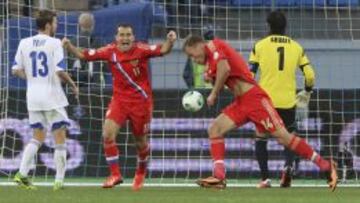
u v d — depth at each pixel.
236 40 49.94
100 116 39.53
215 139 28.14
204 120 39.03
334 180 28.20
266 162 33.62
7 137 39.00
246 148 38.78
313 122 39.16
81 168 39.19
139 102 29.98
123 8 44.66
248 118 27.80
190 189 31.17
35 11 45.03
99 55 29.78
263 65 33.69
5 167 38.84
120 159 39.03
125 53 29.58
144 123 30.25
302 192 29.39
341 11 52.88
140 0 51.59
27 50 29.95
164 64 48.03
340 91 39.22
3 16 43.84
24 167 30.33
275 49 33.66
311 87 34.19
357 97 39.19
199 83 41.31
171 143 39.16
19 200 23.84
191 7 49.50
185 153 39.06
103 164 39.28
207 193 28.08
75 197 25.38
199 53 27.73
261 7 50.78
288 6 51.19
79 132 39.31
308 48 50.91
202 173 39.00
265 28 50.47
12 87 40.03
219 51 27.23
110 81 40.34
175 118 39.16
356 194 28.05
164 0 48.34
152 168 39.03
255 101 27.55
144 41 44.38
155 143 39.16
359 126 39.19
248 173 38.72
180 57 48.03
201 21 49.12
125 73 29.69
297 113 39.06
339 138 39.16
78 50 29.86
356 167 39.06
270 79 33.59
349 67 50.84
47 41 29.86
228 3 50.72
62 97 30.25
